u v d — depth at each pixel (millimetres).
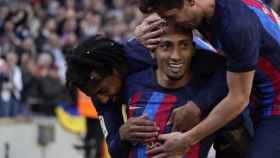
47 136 24219
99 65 9320
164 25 9000
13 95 24328
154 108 9219
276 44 9109
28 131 24062
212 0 8578
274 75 9258
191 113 8992
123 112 9836
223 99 8938
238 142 9469
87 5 33219
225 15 8562
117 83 9492
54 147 24391
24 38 28766
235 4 8625
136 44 9633
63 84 25469
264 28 8969
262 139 9398
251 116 9617
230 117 8805
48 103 24812
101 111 9820
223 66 9234
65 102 24203
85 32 30656
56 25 30500
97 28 31125
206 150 9289
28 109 24625
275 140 9336
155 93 9266
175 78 9125
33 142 24109
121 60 9453
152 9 8547
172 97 9188
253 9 8875
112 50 9406
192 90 9203
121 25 30188
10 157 23672
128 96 9453
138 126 9125
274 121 9406
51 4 32938
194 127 8930
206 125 8836
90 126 19578
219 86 9141
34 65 25375
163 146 8977
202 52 9359
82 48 9438
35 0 32562
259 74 9281
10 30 28734
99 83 9430
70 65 9469
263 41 8992
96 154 19625
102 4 34062
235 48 8555
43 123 24312
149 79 9359
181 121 9023
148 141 9148
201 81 9266
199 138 8906
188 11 8508
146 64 9508
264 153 9312
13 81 24547
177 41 8984
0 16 29312
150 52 9500
